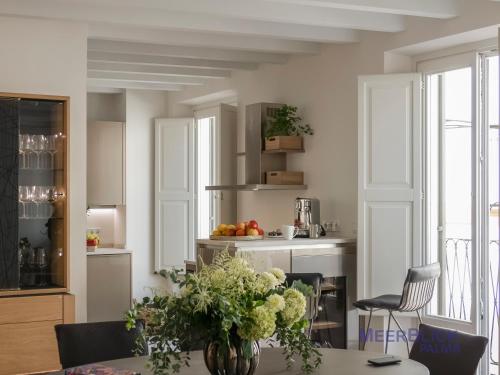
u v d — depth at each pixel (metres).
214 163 9.69
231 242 6.43
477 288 6.15
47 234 5.89
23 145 5.80
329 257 6.84
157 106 10.13
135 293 9.96
